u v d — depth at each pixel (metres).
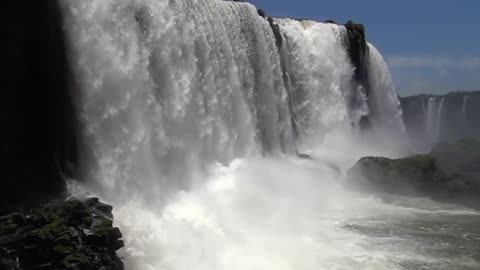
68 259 19.12
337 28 50.75
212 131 33.22
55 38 24.62
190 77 31.64
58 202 22.00
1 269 18.19
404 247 26.62
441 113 69.88
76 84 25.31
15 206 22.17
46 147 24.22
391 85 57.34
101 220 21.31
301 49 47.28
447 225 30.97
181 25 31.42
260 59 39.47
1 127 22.73
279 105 41.59
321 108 48.09
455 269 23.73
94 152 25.72
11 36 23.09
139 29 28.53
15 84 23.30
